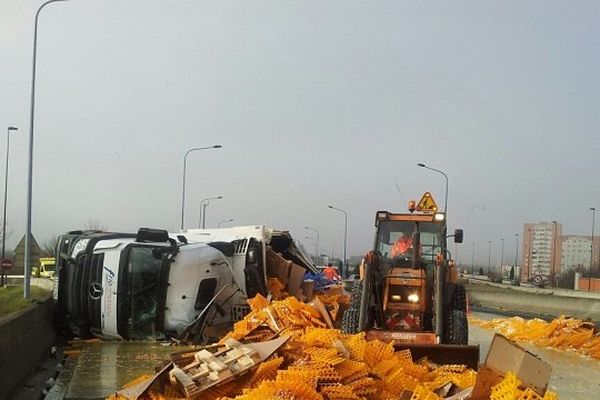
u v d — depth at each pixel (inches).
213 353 326.0
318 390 299.0
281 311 440.5
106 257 574.2
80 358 485.4
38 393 407.8
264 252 650.2
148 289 562.6
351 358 334.6
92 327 581.9
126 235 628.4
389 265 491.8
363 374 319.0
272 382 286.2
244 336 384.2
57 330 616.4
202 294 576.4
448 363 403.2
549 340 673.6
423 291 458.3
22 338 445.4
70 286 600.4
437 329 424.8
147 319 562.3
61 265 619.5
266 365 307.9
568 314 1148.5
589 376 498.3
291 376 290.8
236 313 596.4
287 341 333.1
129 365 454.9
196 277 570.9
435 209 515.2
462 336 443.2
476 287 1588.3
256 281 634.2
